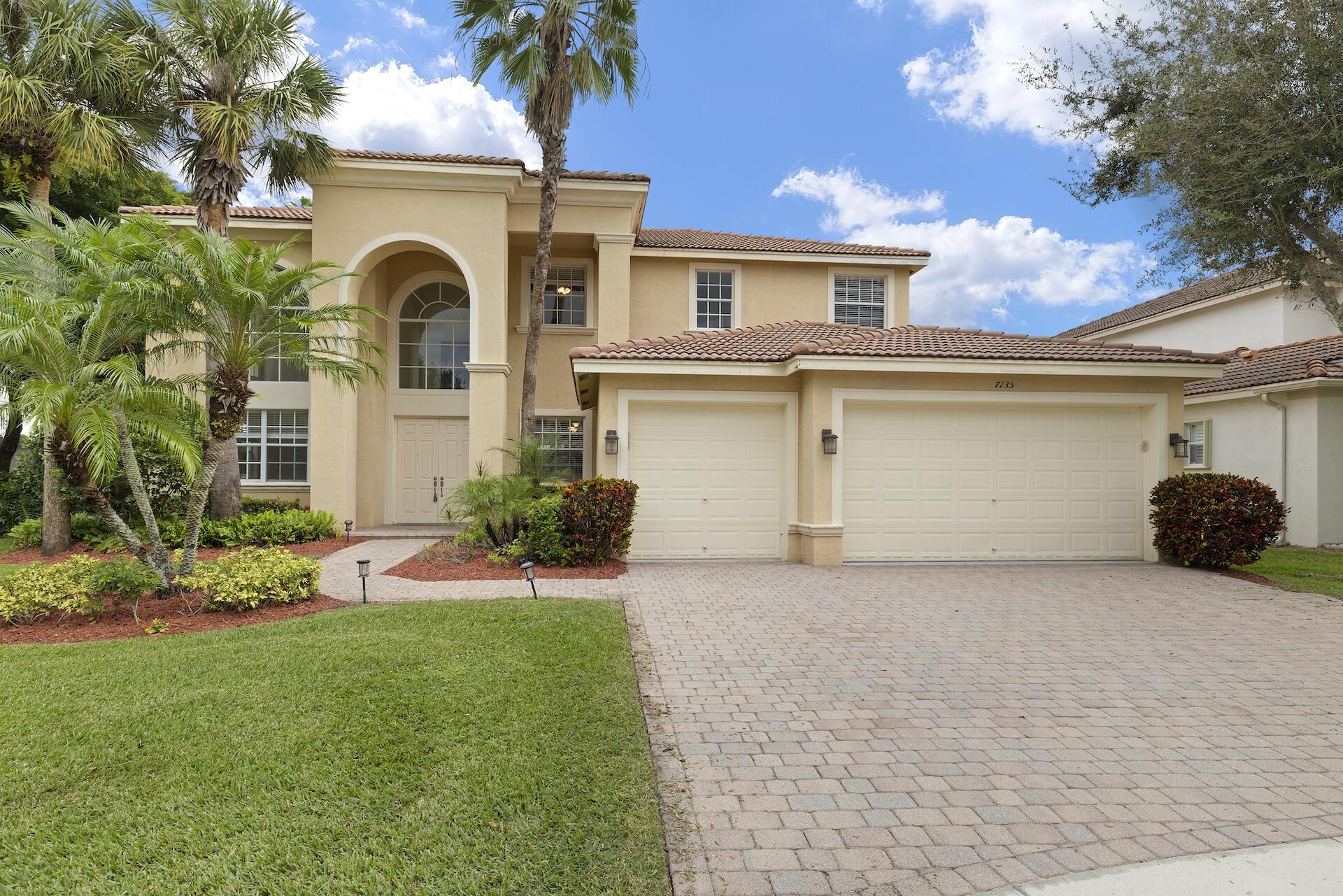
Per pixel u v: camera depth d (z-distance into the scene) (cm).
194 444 695
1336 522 1325
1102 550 1097
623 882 278
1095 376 1072
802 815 331
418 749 381
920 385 1065
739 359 1062
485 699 450
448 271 1638
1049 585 905
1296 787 366
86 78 1088
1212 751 409
